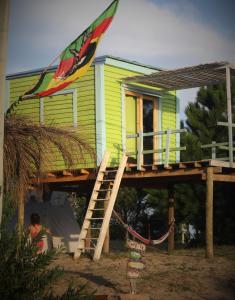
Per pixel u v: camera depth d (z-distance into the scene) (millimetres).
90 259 14734
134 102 18172
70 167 14867
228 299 10555
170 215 17125
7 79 19109
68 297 7188
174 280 11914
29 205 18000
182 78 17141
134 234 13109
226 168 15414
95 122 17016
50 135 14023
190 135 21906
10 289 6812
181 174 15016
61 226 18344
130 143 17797
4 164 13148
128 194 24172
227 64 15180
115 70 17484
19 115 13938
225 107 22891
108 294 10641
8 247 7137
